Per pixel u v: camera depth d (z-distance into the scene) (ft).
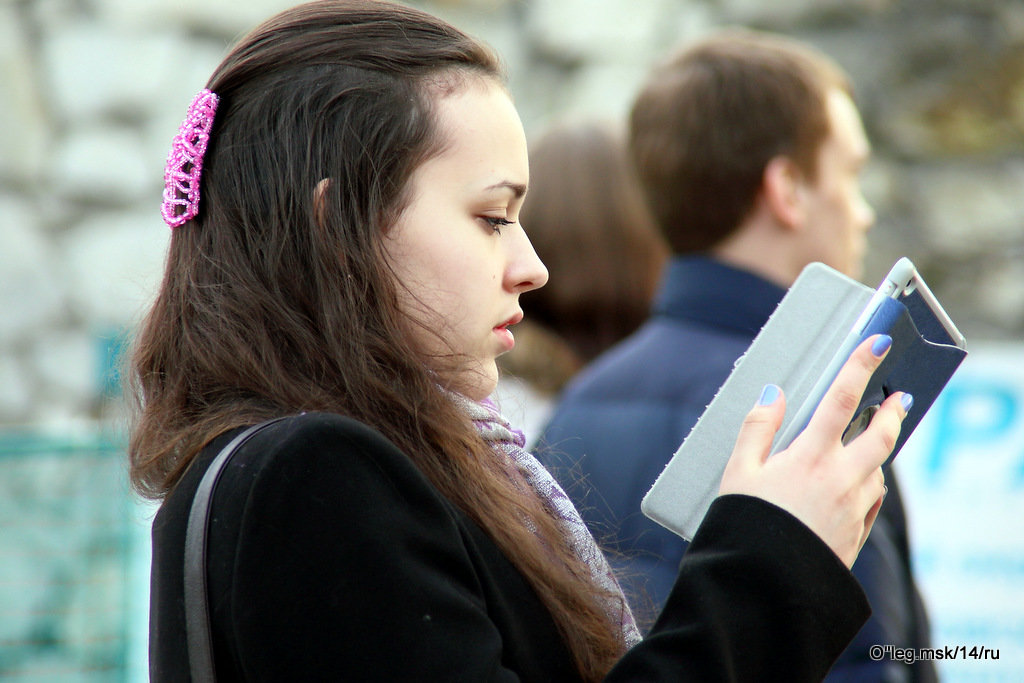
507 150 13.96
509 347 14.38
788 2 65.87
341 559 11.50
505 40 66.69
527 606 13.34
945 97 64.69
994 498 41.14
